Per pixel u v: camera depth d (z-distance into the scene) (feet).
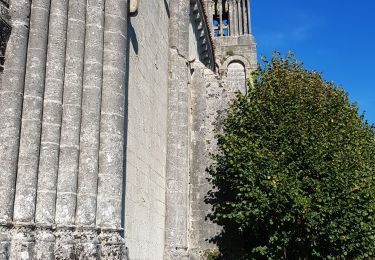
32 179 24.34
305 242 44.11
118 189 27.76
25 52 25.75
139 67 40.16
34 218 24.17
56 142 25.59
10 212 23.44
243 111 53.21
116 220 27.22
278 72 56.18
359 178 45.24
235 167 47.57
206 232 51.85
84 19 28.35
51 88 26.07
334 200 43.11
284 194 43.19
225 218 50.24
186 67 53.36
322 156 44.93
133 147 37.24
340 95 54.95
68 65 27.12
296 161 45.68
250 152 46.75
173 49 52.80
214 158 52.11
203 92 57.67
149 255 40.73
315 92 54.39
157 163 45.24
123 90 29.58
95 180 26.76
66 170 25.67
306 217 41.91
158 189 45.11
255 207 45.34
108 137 27.86
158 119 46.57
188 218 51.98
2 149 24.03
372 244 45.24
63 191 25.35
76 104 26.78
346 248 43.70
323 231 42.24
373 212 45.57
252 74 57.36
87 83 27.68
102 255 25.86
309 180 43.96
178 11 54.13
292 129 47.21
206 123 56.44
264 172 45.29
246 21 119.75
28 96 25.30
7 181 23.62
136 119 38.55
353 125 52.31
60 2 27.48
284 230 44.06
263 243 49.24
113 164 27.66
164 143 48.73
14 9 25.91
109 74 28.86
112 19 29.73
